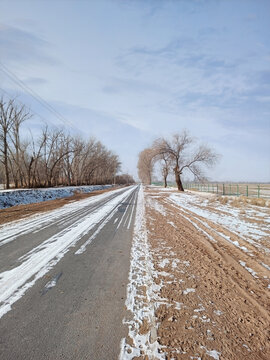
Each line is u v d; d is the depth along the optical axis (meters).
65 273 3.59
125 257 4.36
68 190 27.06
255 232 6.45
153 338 2.07
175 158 31.11
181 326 2.25
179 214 9.84
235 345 2.00
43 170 44.19
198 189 34.38
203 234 6.26
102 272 3.63
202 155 28.61
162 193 26.41
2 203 13.44
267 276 3.55
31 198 17.03
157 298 2.80
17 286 3.13
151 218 8.81
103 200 17.20
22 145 38.69
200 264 4.02
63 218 8.80
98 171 76.50
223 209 11.32
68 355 1.87
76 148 47.66
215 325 2.28
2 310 2.54
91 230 6.71
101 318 2.39
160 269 3.77
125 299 2.78
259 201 13.12
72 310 2.54
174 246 5.11
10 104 29.06
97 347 1.96
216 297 2.86
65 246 5.07
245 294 2.96
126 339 2.06
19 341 2.04
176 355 1.87
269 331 2.21
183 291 3.00
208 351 1.92
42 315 2.44
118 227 7.14
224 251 4.79
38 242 5.39
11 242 5.39
